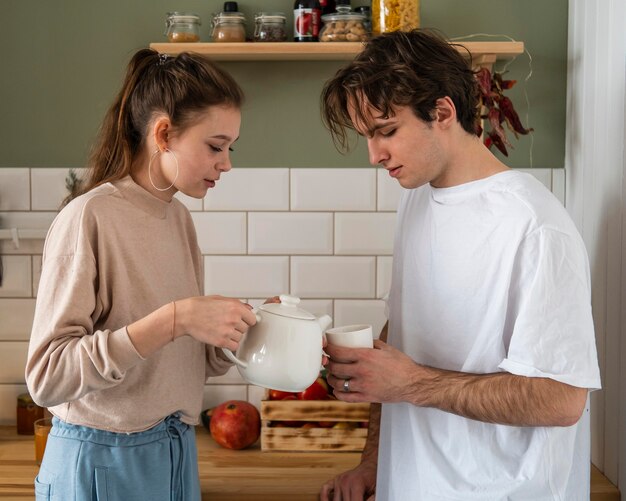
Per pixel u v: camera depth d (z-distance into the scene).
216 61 2.25
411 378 1.41
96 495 1.40
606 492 1.81
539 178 2.28
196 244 1.64
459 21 2.25
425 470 1.50
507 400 1.34
